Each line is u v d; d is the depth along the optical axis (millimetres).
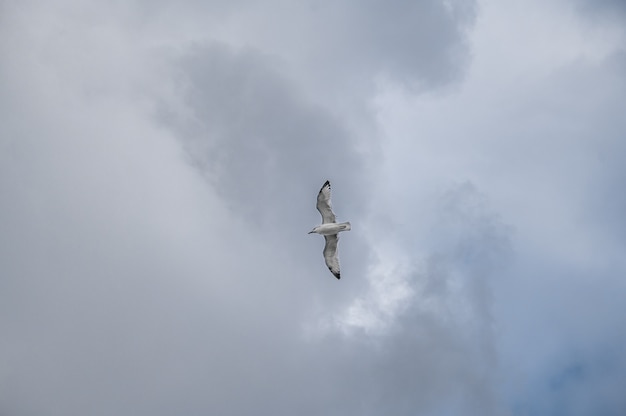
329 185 61719
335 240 62875
